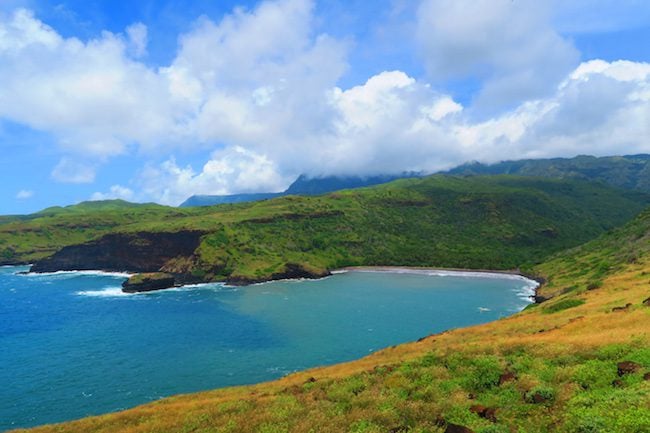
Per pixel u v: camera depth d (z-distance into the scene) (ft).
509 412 63.57
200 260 619.26
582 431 49.06
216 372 235.40
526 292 478.59
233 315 381.81
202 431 82.53
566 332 119.14
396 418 68.80
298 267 630.74
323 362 250.16
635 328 100.63
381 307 407.23
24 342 302.25
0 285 595.47
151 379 226.58
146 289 534.78
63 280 636.48
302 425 71.82
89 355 269.64
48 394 208.23
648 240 379.14
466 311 384.47
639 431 45.44
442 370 92.58
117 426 112.88
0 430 174.09
